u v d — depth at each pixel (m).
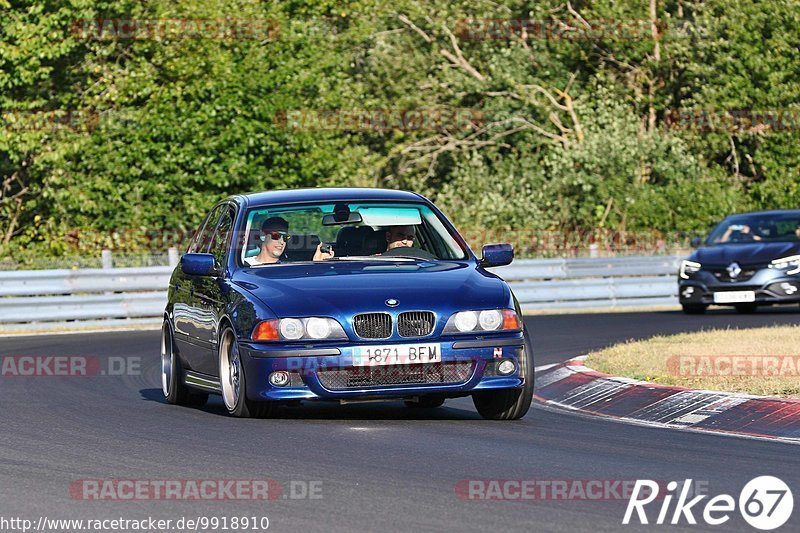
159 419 28.83
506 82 108.69
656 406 29.86
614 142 99.94
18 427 27.78
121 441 25.36
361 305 26.64
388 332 26.58
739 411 28.08
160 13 87.94
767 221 65.12
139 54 87.50
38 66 81.50
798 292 60.16
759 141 106.94
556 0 110.94
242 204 30.72
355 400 26.91
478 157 106.75
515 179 104.06
